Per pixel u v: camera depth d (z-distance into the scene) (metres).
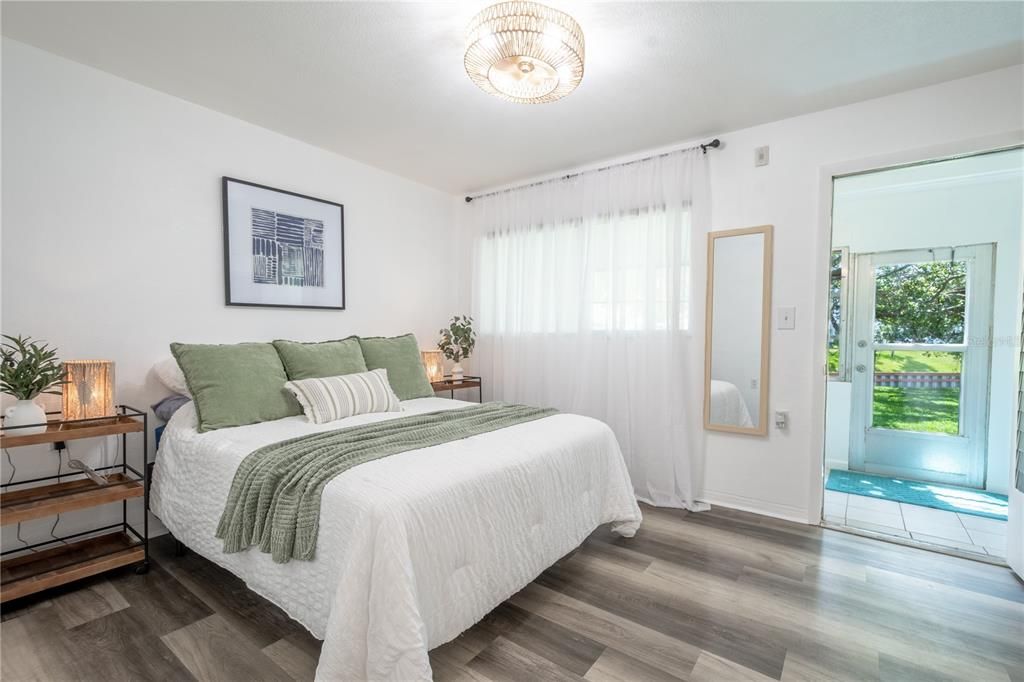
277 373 2.53
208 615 1.75
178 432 2.18
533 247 3.78
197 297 2.63
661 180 3.17
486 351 4.12
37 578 1.80
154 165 2.46
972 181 3.28
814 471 2.73
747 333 2.92
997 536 2.59
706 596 1.95
